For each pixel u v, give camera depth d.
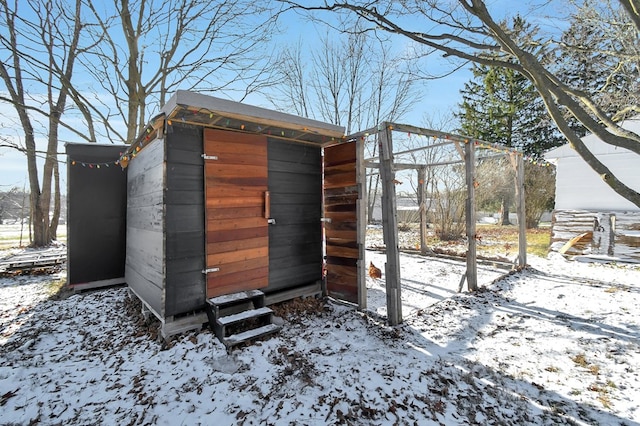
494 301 4.77
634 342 3.26
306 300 4.73
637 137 2.67
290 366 2.95
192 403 2.42
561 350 3.20
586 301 4.57
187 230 3.54
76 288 5.64
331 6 3.51
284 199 4.44
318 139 4.59
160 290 3.45
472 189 5.30
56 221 11.85
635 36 4.87
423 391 2.54
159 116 3.15
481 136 16.70
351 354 3.18
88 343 3.55
